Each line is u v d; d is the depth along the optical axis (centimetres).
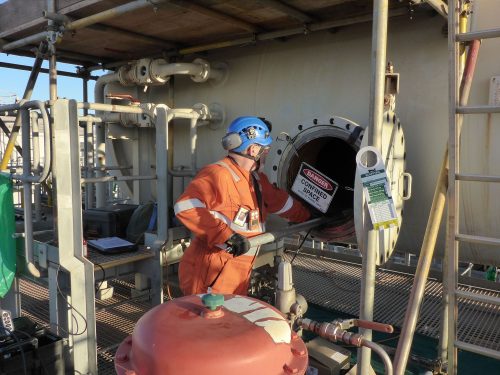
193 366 112
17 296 332
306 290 403
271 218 385
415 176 296
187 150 425
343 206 350
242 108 382
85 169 450
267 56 369
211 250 254
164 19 338
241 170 259
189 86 419
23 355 242
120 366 127
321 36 340
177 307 139
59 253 258
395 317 344
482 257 300
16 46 382
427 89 288
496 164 267
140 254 309
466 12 227
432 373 245
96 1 298
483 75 264
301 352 132
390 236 263
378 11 175
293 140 312
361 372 200
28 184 277
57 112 251
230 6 301
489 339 298
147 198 466
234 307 140
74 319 272
